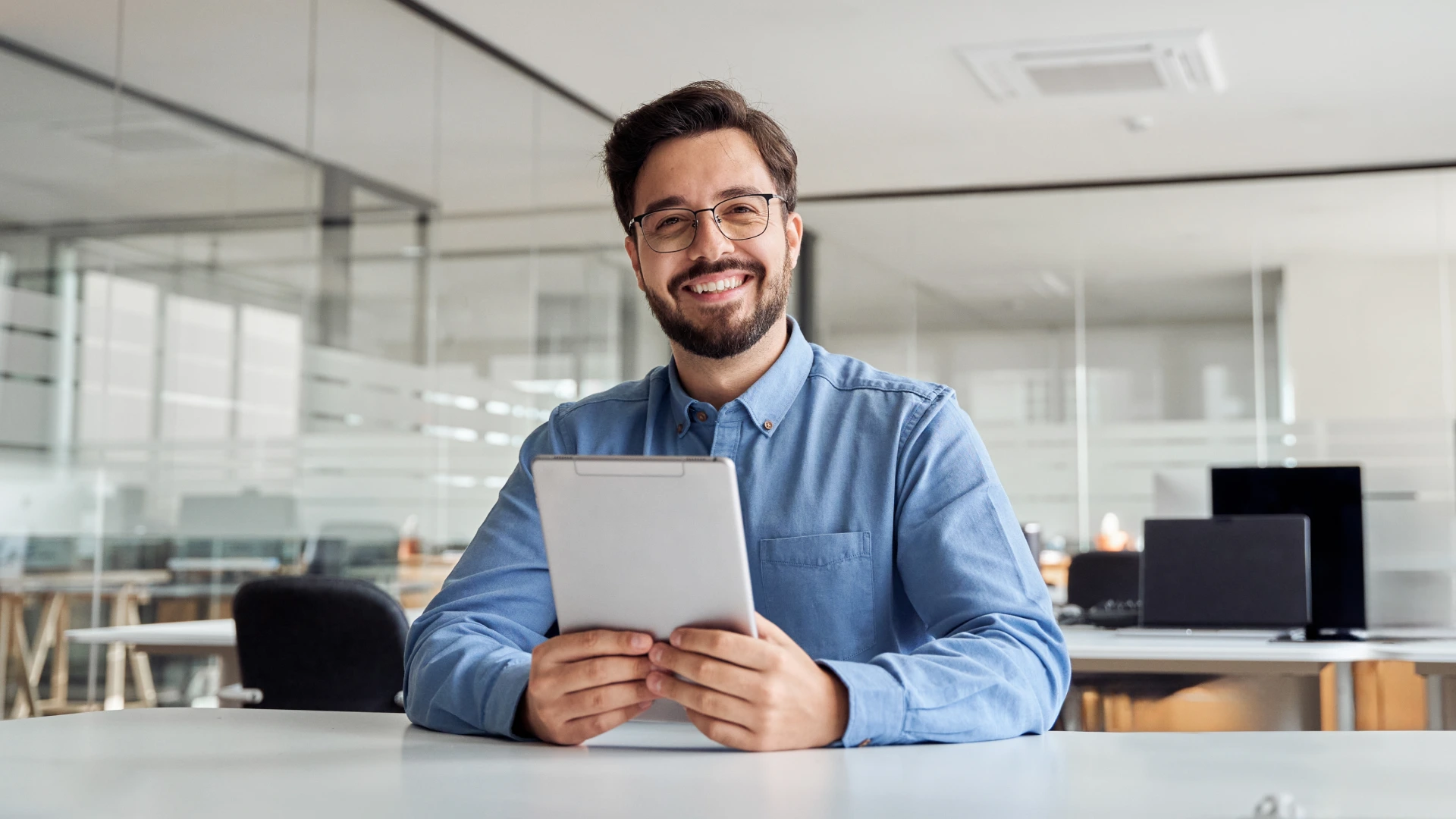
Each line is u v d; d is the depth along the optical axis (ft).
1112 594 14.42
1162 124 22.43
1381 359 25.12
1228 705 10.25
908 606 5.29
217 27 14.33
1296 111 21.65
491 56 18.86
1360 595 11.05
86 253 12.80
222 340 14.07
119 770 3.58
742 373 5.35
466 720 4.39
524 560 5.27
